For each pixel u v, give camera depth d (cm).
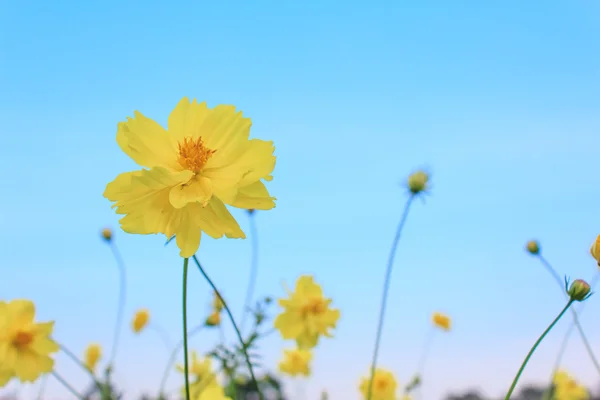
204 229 38
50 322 60
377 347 52
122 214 37
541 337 37
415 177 53
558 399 82
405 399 74
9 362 58
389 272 53
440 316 77
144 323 74
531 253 57
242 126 40
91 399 65
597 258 42
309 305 64
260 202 38
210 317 59
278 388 63
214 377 55
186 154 39
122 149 38
